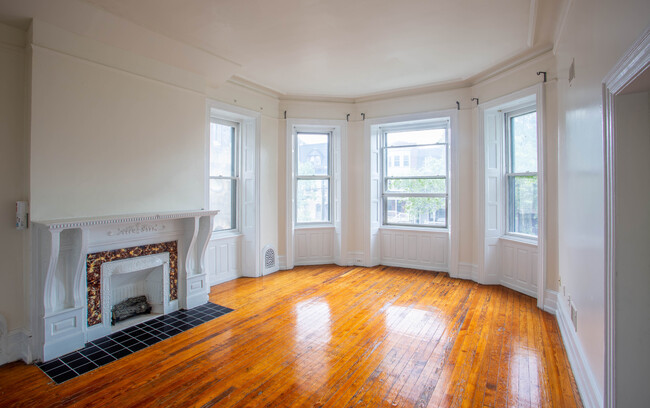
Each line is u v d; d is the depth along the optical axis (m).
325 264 5.89
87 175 2.95
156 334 3.12
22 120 2.69
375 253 5.79
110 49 3.10
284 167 5.45
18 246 2.68
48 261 2.55
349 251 5.78
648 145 1.49
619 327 1.55
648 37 1.10
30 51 2.62
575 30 2.44
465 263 4.92
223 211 4.92
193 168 3.84
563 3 2.68
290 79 4.62
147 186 3.40
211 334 3.12
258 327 3.27
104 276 3.06
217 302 3.97
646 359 1.51
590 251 2.10
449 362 2.61
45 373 2.48
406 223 5.77
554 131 3.55
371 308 3.77
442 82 4.73
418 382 2.35
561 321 3.13
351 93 5.30
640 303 1.51
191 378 2.41
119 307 3.37
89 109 2.96
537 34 3.25
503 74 4.16
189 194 3.80
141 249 3.36
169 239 3.62
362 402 2.14
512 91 4.06
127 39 3.11
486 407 2.08
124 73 3.20
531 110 4.17
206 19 2.93
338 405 2.11
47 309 2.65
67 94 2.81
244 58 3.82
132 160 3.27
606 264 1.63
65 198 2.81
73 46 2.85
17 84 2.66
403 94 5.25
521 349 2.80
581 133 2.33
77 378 2.42
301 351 2.80
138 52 3.29
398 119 5.31
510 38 3.38
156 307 3.61
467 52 3.72
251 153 5.03
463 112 4.82
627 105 1.52
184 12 2.80
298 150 5.79
